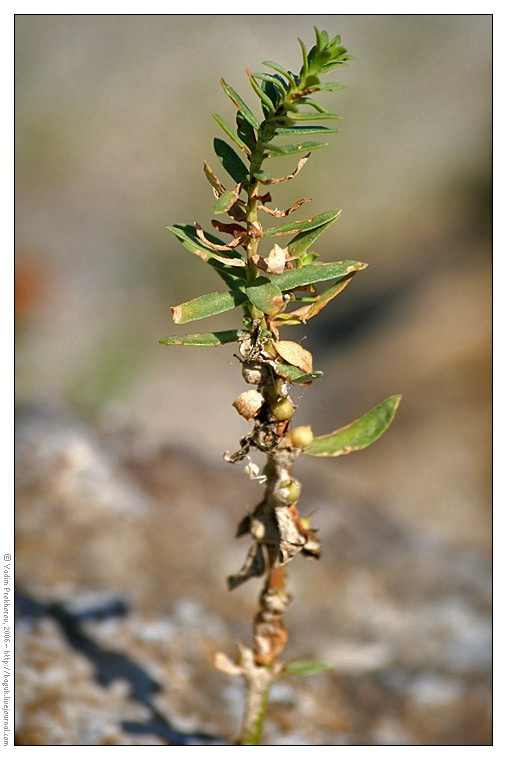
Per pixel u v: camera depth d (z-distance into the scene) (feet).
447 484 2.54
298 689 1.04
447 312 3.18
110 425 1.62
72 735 0.91
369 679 1.06
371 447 2.79
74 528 1.26
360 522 1.46
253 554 0.81
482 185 3.97
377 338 3.25
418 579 1.30
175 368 3.48
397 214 3.98
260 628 0.82
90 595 1.10
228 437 3.06
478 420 2.75
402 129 4.58
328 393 3.00
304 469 1.67
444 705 1.03
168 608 1.11
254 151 0.75
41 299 3.60
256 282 0.75
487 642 1.14
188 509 1.38
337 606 1.21
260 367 0.76
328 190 4.25
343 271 0.77
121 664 1.00
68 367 3.40
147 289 3.92
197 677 1.02
